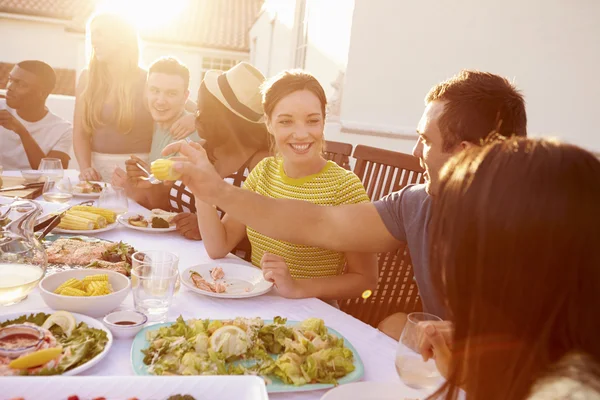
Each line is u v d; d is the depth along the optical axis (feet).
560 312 1.55
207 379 2.79
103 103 10.91
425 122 4.51
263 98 6.10
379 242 5.09
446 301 1.89
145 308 4.15
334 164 6.27
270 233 5.01
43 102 13.16
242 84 7.86
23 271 4.33
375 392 3.28
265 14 41.73
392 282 7.03
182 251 6.19
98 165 11.30
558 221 1.51
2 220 5.02
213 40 58.90
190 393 2.76
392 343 4.20
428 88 18.49
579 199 1.52
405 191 5.09
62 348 3.38
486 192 1.65
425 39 18.42
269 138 7.94
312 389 3.33
